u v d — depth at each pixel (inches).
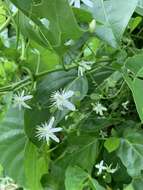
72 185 13.2
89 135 14.1
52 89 13.1
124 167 14.2
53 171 14.4
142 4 13.1
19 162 14.7
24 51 12.6
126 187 13.1
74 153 14.1
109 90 14.2
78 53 13.0
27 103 13.1
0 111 13.6
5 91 12.7
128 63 11.6
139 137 13.5
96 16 12.1
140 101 10.8
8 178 15.3
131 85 10.9
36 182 14.4
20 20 11.8
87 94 13.8
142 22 15.0
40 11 10.4
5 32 14.7
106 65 13.0
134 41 14.8
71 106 12.7
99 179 14.5
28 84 12.8
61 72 13.3
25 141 14.6
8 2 12.0
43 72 12.8
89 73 13.2
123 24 11.8
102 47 13.1
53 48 11.4
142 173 13.4
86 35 12.0
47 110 13.1
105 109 13.7
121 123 14.4
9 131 14.6
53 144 14.7
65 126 14.0
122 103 14.2
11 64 12.6
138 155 13.2
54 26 10.8
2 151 14.6
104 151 14.4
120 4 12.0
